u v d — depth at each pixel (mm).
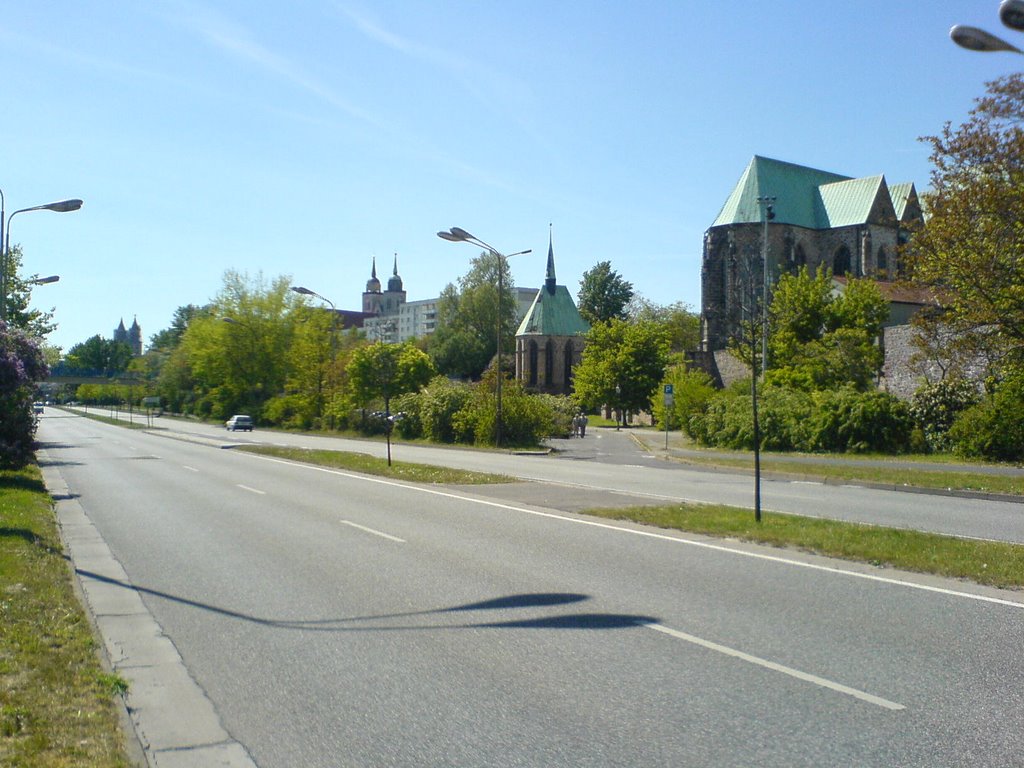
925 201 26875
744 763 5039
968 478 23219
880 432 34625
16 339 25516
